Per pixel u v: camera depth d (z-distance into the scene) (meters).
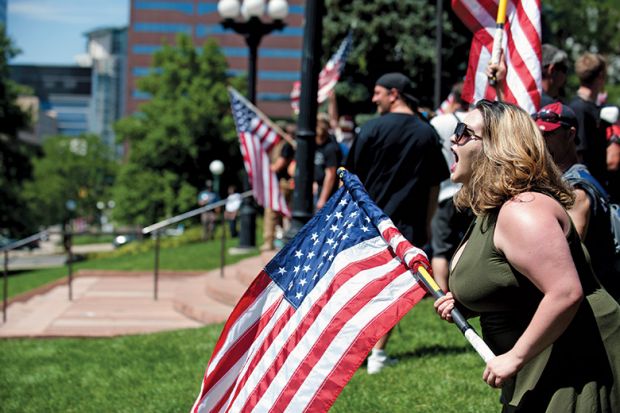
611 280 3.93
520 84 5.02
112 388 6.71
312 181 7.96
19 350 8.45
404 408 5.33
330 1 23.25
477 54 5.23
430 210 6.25
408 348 6.84
